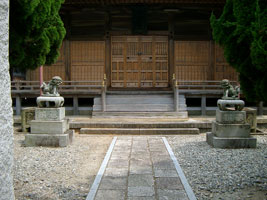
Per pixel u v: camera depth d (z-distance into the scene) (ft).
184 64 57.41
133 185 16.62
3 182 7.23
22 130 35.86
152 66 57.98
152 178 17.93
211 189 15.94
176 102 46.03
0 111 7.13
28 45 22.59
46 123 27.40
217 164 21.01
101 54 57.41
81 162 22.09
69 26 56.90
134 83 58.13
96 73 57.62
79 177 18.34
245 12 19.21
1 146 7.15
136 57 57.98
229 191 15.64
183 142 30.25
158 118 43.21
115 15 56.49
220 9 54.54
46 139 27.12
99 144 29.43
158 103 48.26
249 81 21.53
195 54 57.47
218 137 27.02
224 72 57.47
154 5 54.39
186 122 37.04
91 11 56.39
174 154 24.61
